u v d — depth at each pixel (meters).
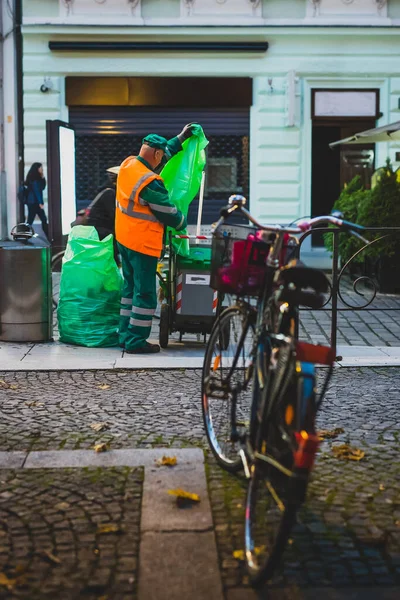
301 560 3.82
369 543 3.98
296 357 3.64
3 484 4.73
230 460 4.86
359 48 18.92
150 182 8.03
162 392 6.89
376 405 6.47
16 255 8.95
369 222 12.77
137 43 18.61
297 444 3.45
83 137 19.09
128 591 3.55
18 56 18.66
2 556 3.84
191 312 8.70
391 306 11.73
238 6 18.70
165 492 4.57
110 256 8.95
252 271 4.41
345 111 19.11
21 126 18.88
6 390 6.97
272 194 19.25
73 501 4.47
